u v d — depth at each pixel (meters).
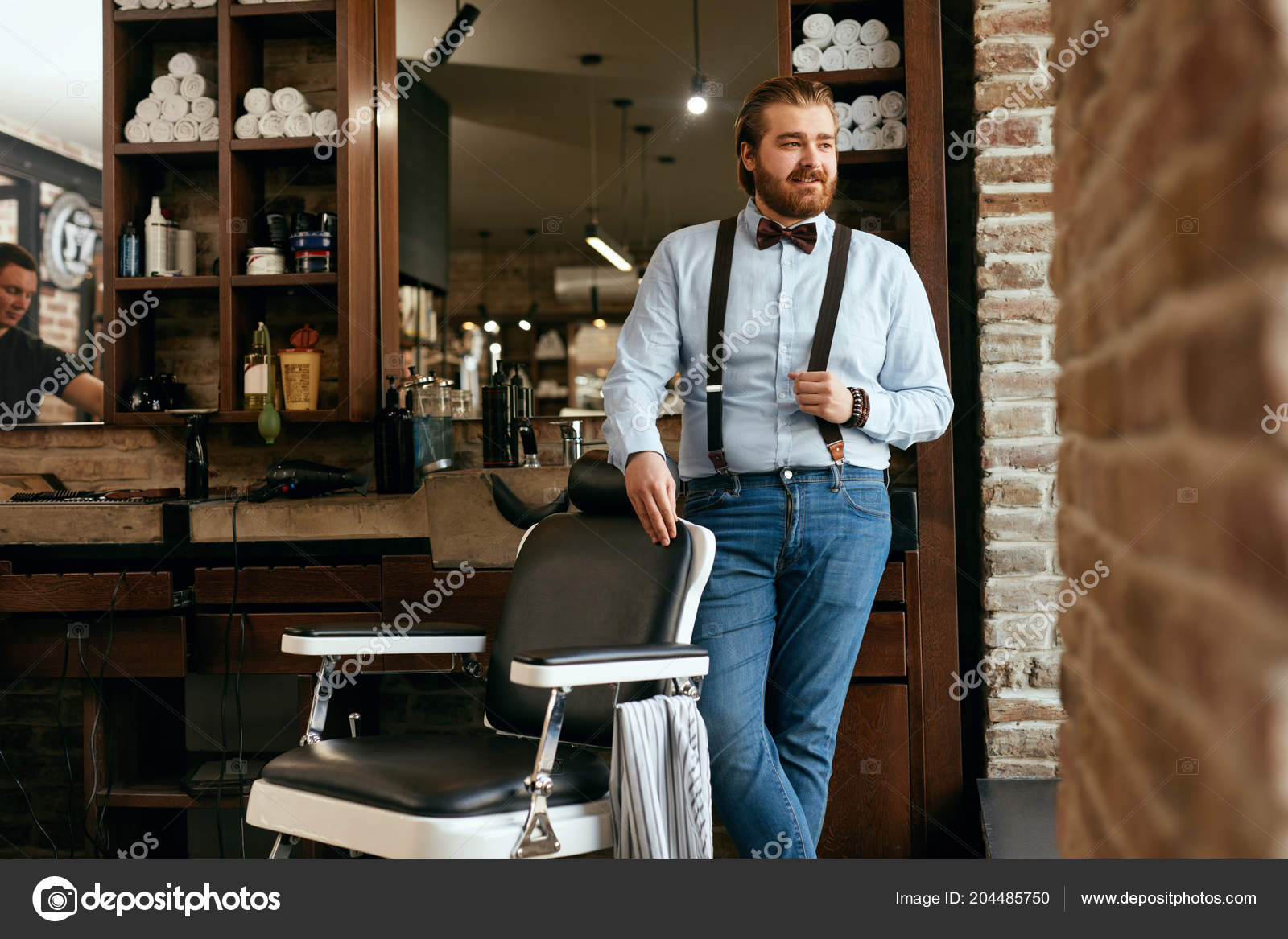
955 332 2.80
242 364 2.96
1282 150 0.36
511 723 1.82
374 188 3.08
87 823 2.40
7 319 3.14
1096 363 0.68
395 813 1.48
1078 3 0.73
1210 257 0.43
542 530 1.94
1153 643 0.54
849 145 2.67
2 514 2.47
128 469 3.02
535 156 6.45
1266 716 0.37
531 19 4.59
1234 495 0.41
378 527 2.46
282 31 3.04
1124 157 0.59
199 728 2.56
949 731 2.41
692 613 1.74
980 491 2.55
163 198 3.08
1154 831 0.54
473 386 3.62
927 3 2.57
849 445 1.81
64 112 3.16
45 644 2.45
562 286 8.26
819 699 1.85
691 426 1.91
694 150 6.31
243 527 2.48
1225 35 0.41
